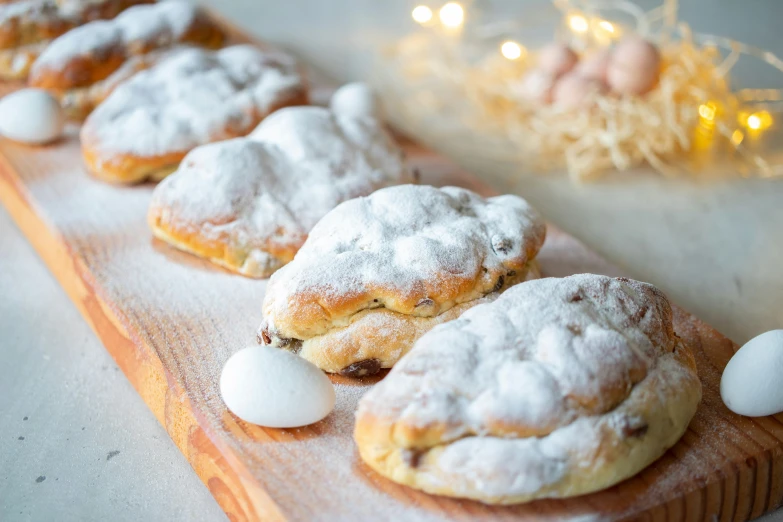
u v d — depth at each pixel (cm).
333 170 71
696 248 77
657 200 82
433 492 54
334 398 58
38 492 59
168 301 67
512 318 56
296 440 57
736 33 102
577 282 59
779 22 105
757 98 91
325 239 63
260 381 57
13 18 88
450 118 93
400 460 54
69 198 76
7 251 76
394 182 73
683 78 86
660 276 74
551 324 56
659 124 84
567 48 88
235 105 79
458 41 105
